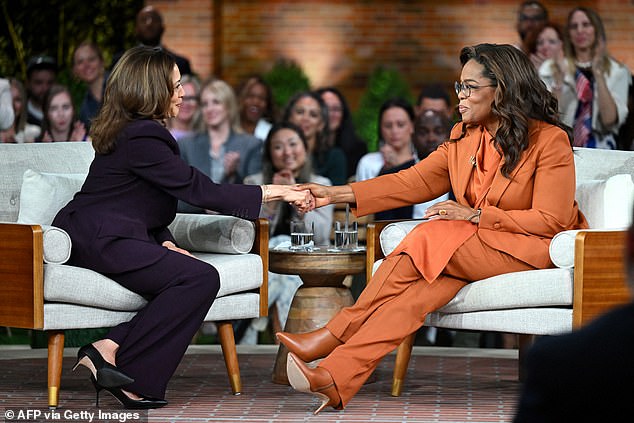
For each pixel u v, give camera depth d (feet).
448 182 38.11
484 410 33.53
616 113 61.11
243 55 90.07
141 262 33.68
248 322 51.70
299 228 38.99
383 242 36.14
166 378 33.58
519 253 34.01
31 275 32.76
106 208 34.63
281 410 33.42
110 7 76.23
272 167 56.03
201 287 33.81
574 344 12.11
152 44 66.23
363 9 89.81
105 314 33.78
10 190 39.45
